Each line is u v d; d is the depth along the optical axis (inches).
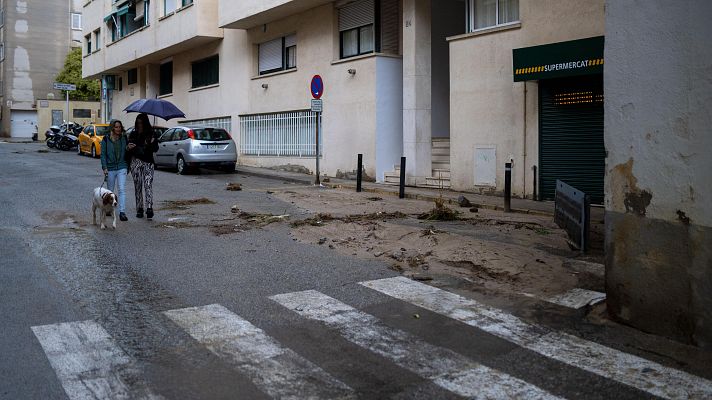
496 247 340.2
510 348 199.8
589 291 261.7
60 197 549.6
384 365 184.7
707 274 194.5
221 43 1045.8
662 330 209.6
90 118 2055.9
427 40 693.9
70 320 221.1
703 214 194.5
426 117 695.7
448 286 272.4
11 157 1064.8
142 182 444.5
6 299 244.8
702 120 193.2
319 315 230.5
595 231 400.5
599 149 517.3
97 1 1531.7
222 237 377.7
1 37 2201.0
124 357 187.9
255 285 270.4
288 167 886.4
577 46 492.7
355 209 508.1
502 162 585.3
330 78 800.3
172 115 831.1
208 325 217.9
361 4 757.9
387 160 737.6
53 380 170.7
